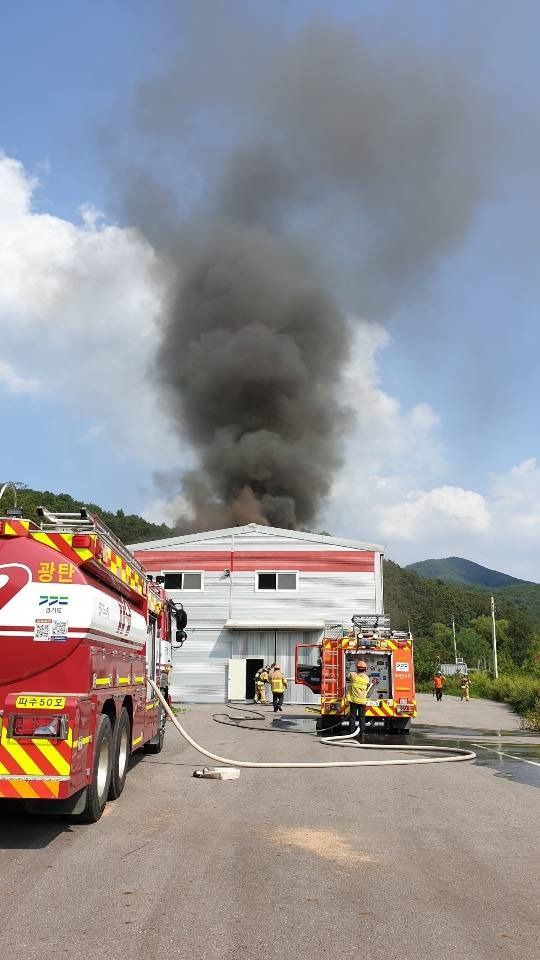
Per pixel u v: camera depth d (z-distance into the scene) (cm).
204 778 890
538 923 404
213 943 368
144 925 392
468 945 371
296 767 996
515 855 547
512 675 4056
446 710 2498
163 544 2527
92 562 608
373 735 1552
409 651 1535
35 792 546
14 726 554
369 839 591
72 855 530
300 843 572
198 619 2466
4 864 506
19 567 594
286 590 2462
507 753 1234
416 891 456
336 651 1550
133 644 823
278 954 356
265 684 2377
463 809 725
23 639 583
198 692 2416
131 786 825
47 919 399
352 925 396
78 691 584
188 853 537
